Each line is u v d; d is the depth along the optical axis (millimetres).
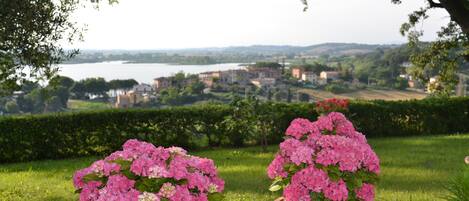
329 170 5770
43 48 13297
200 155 16391
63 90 34344
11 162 16875
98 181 4648
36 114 17531
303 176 5777
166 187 4438
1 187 11328
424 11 22984
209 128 18625
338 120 6438
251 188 10422
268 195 9609
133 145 4949
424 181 10742
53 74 13844
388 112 20609
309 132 6316
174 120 18406
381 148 16562
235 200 9227
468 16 17359
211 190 4879
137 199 4320
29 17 12352
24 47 12734
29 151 17031
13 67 12992
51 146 17250
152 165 4562
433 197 9031
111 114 17891
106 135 17859
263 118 16797
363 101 20953
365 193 6012
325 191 5738
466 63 24594
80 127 17578
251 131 17203
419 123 21109
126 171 4594
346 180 5898
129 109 18281
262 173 12234
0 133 16734
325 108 16500
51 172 13648
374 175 6105
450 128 21484
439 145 17016
